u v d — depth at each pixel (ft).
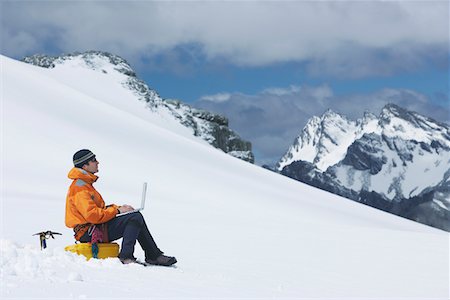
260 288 22.98
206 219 72.84
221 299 18.60
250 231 54.90
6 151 152.35
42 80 243.60
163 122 582.76
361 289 26.27
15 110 185.88
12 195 108.99
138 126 231.09
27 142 162.30
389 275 31.78
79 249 25.85
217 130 626.64
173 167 181.57
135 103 597.52
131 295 17.39
